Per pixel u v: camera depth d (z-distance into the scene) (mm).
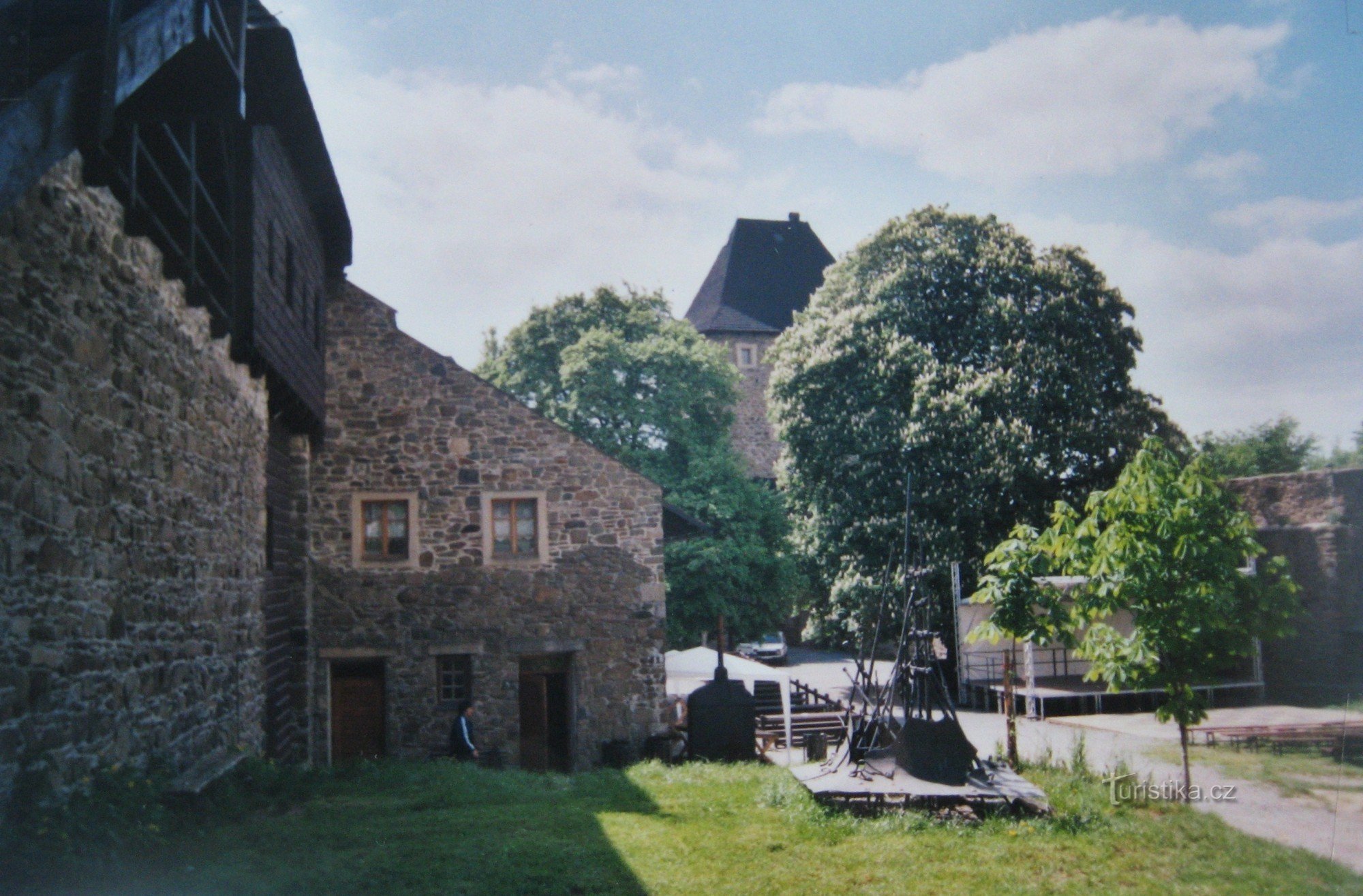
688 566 27297
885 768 9312
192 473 9578
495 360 34594
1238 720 15086
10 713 5930
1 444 5863
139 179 8859
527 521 17594
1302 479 15445
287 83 11891
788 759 16672
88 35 6219
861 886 6645
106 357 7453
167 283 8867
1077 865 7016
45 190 6473
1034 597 9445
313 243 16031
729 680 16875
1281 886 6465
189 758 9281
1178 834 7770
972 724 19656
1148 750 13688
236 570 11359
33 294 6297
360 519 17312
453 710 17078
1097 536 8844
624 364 30562
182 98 7824
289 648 16016
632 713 17281
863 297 27734
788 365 27984
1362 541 14922
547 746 17531
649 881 6816
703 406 31641
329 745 16812
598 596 17453
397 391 17578
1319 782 9766
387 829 8094
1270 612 8531
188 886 6145
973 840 7785
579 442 17734
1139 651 8453
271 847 7340
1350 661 15078
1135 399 26422
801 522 28109
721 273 55469
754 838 8023
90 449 7156
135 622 8000
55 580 6562
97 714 7184
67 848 5883
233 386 11219
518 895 6430
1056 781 9945
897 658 9805
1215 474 8641
